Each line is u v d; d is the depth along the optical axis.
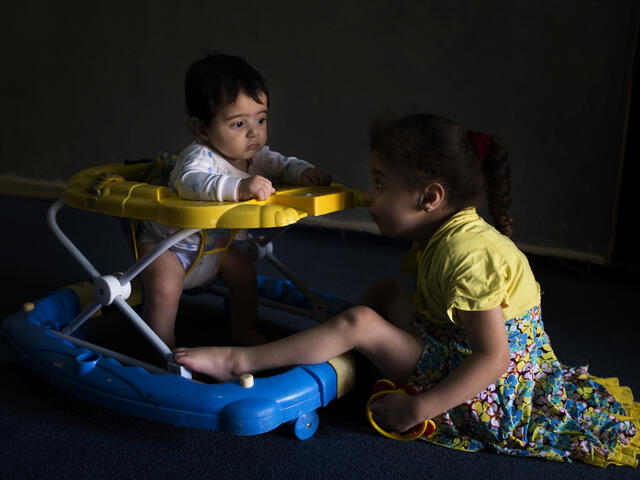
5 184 2.83
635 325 1.41
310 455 0.90
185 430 0.96
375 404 0.92
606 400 0.98
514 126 1.85
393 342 0.93
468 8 1.83
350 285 1.67
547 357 0.97
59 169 2.73
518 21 1.77
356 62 2.04
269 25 2.15
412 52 1.95
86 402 1.03
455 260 0.85
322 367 0.94
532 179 1.87
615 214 1.77
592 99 1.72
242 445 0.92
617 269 1.80
